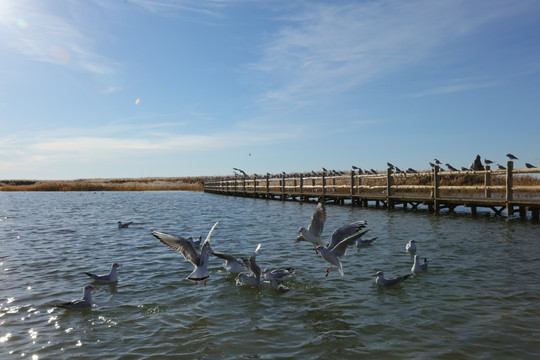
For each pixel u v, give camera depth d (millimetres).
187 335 8398
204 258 7613
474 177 38031
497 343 7633
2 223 27172
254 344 7930
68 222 27719
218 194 68125
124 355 7551
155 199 55562
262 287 11641
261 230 22016
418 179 41000
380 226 22156
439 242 17219
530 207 22328
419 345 7660
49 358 7473
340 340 8000
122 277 12828
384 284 11398
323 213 9430
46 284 12133
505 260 13805
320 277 12508
